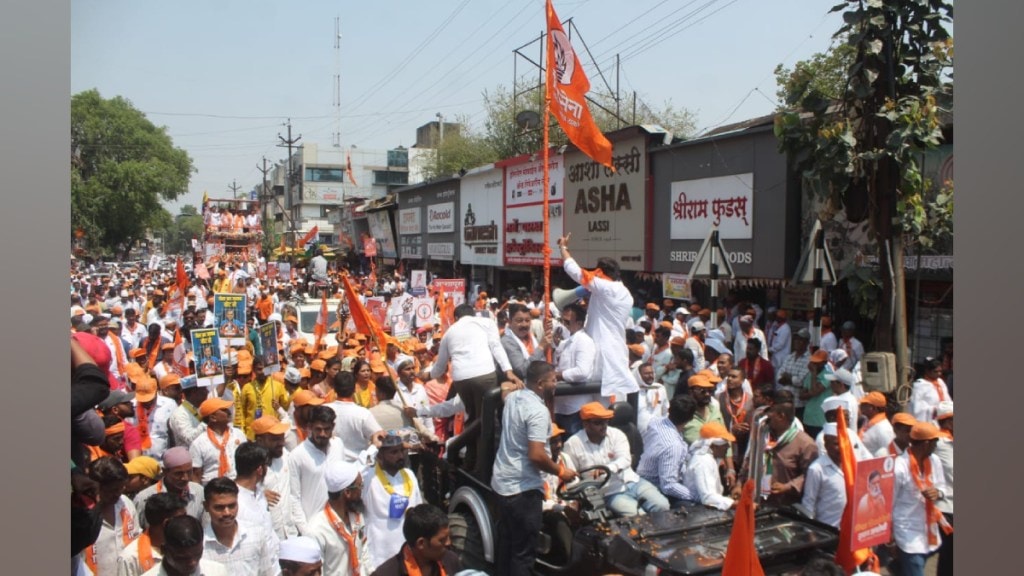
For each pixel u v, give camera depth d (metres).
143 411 7.97
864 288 9.52
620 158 17.42
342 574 5.41
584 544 5.13
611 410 6.44
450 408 7.64
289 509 6.20
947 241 10.31
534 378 5.50
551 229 20.91
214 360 8.85
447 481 7.00
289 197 69.25
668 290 14.83
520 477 5.41
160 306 18.84
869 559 4.64
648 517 5.25
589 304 6.81
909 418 5.99
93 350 3.98
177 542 4.23
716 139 14.39
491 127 38.16
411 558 4.24
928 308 11.11
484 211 25.75
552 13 8.27
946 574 5.90
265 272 38.16
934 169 10.28
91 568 4.81
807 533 4.98
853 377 8.54
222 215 45.81
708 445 5.99
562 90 8.31
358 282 30.09
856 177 8.99
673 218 15.79
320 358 10.02
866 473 4.55
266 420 6.14
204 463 6.86
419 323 15.38
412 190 33.53
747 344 10.07
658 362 10.24
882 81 8.62
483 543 5.82
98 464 4.96
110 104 50.22
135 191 48.62
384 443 5.78
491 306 17.98
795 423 6.39
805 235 12.73
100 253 51.25
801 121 9.28
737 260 14.05
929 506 5.82
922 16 8.28
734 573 3.89
